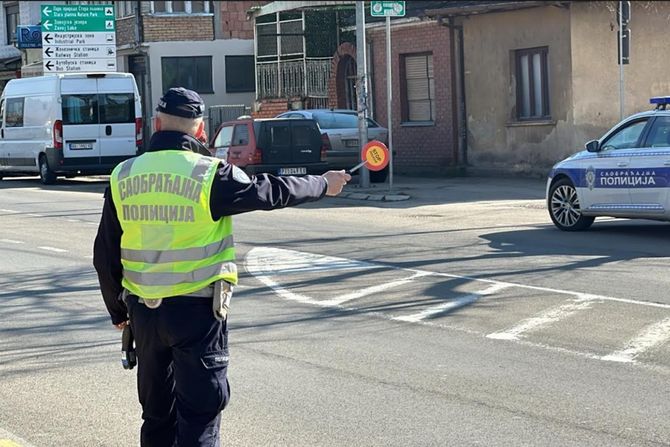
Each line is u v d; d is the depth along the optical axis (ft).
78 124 90.94
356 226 55.16
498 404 23.20
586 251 44.24
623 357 26.96
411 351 28.14
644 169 47.06
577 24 78.74
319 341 29.55
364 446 20.63
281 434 21.49
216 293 15.43
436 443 20.68
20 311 34.83
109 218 15.85
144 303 15.52
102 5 116.78
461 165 89.56
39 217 62.69
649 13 76.89
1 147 99.25
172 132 15.90
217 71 131.95
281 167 74.28
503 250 44.88
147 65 130.21
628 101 77.77
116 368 27.45
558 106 80.94
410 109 95.45
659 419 21.91
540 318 31.53
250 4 132.26
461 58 88.58
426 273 39.55
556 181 51.70
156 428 16.60
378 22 96.53
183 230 15.29
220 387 15.58
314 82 112.37
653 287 35.81
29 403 24.35
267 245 48.42
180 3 130.52
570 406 22.94
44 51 115.34
